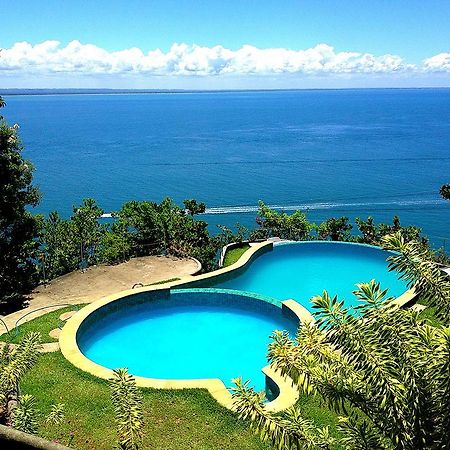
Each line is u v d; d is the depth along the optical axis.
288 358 7.51
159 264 31.17
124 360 20.03
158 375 19.06
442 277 7.12
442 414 6.37
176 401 14.52
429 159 132.12
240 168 121.25
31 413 9.29
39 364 16.59
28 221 28.73
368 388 6.95
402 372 6.50
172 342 21.31
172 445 12.74
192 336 21.72
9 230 28.64
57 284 27.77
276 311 22.34
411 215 79.31
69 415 13.88
